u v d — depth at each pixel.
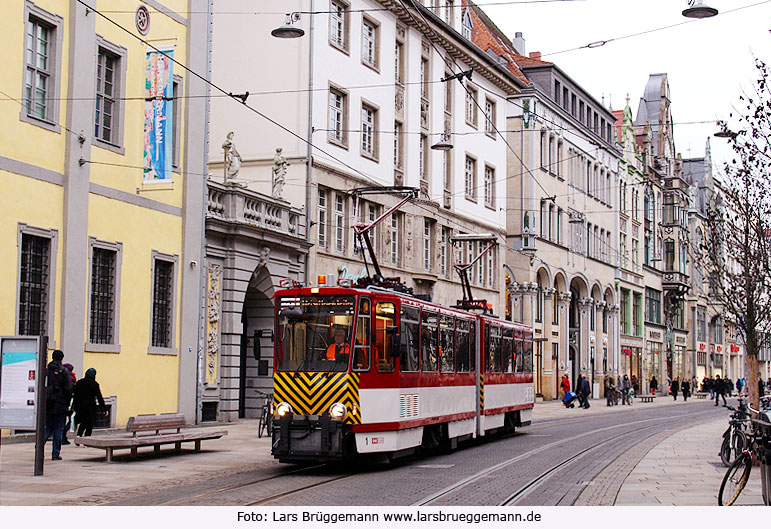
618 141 80.38
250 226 30.80
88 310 24.45
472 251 50.38
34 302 22.89
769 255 26.38
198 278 29.16
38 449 16.33
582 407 54.47
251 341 33.50
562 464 21.02
